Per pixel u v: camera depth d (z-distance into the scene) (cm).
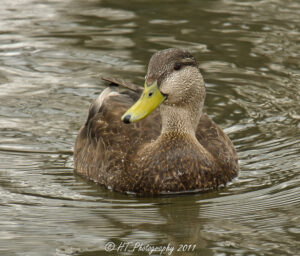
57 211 1159
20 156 1393
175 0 2180
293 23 1997
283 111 1578
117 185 1237
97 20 2039
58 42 1895
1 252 1012
